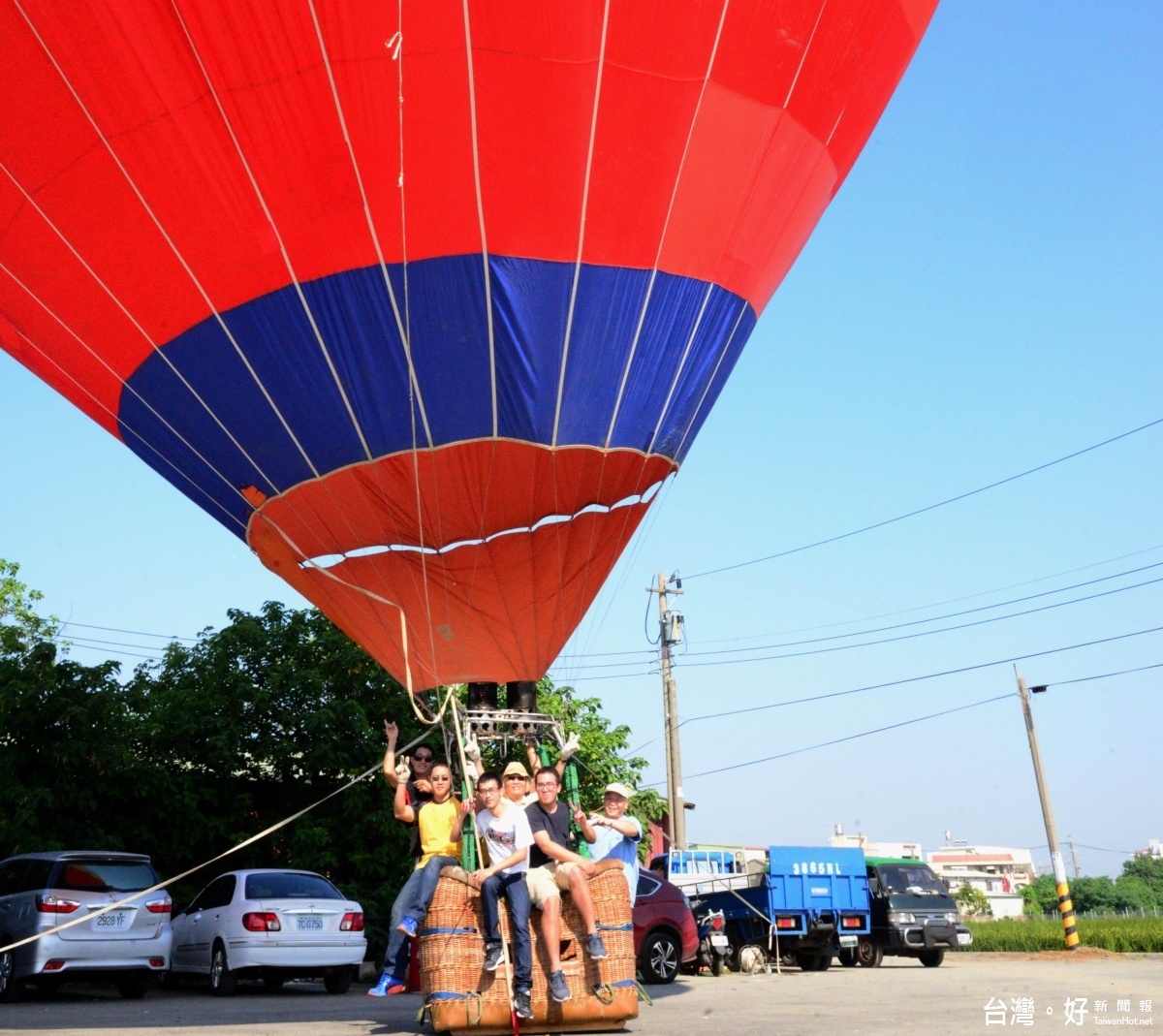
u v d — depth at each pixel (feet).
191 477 36.04
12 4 29.63
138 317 33.42
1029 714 91.61
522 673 34.42
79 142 31.37
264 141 30.63
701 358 35.47
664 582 99.35
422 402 32.50
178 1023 33.40
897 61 36.91
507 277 31.83
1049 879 331.36
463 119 30.48
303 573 35.24
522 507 33.88
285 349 32.45
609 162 31.76
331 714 62.44
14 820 52.65
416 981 34.88
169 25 29.71
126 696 60.95
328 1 29.30
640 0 30.48
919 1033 28.35
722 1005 36.99
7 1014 37.83
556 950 26.53
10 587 91.97
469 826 28.19
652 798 88.38
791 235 36.99
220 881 50.75
